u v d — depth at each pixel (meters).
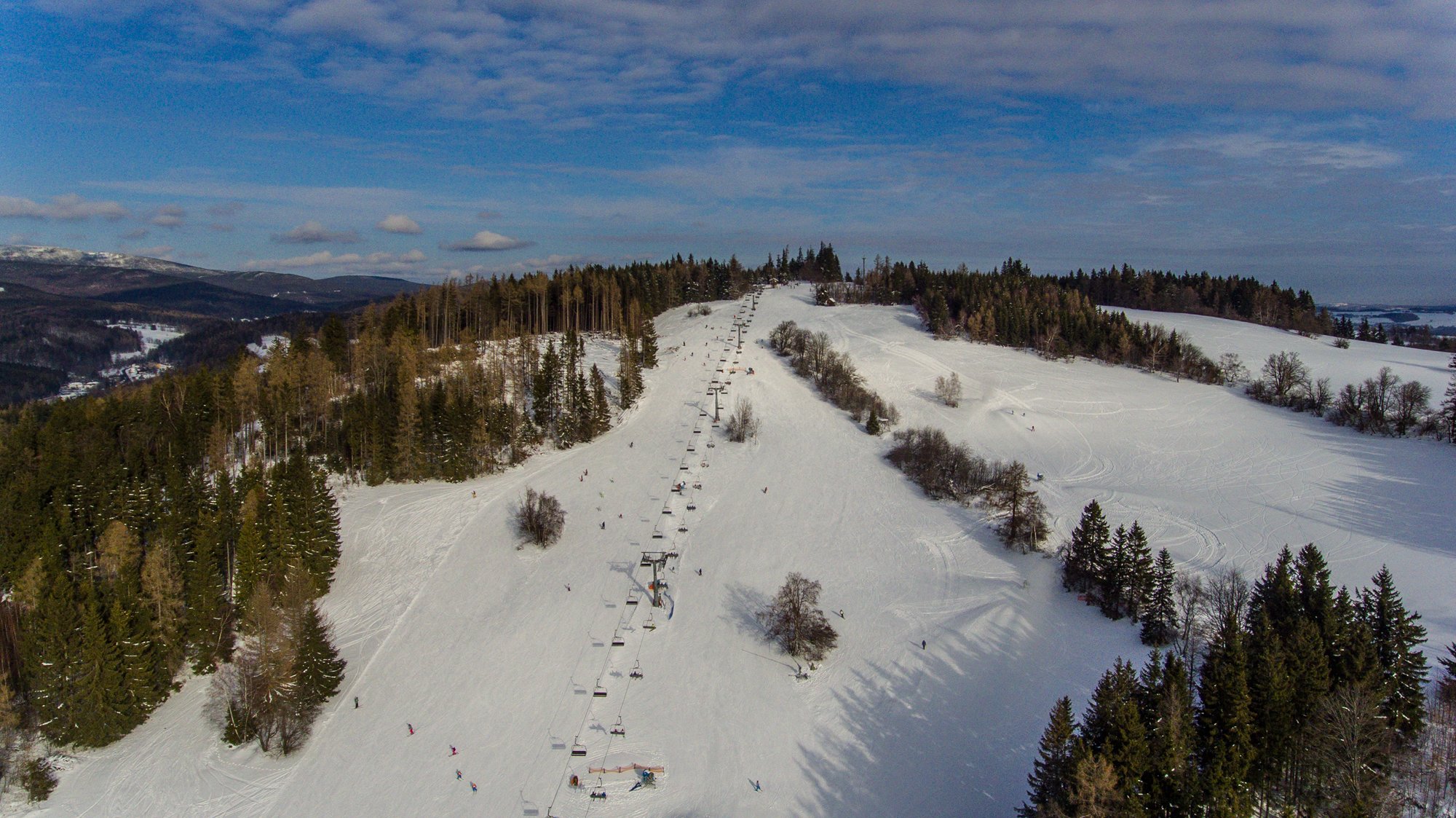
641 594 92.25
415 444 121.19
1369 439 152.50
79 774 64.81
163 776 64.69
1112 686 53.59
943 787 61.16
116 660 67.94
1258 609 66.56
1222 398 182.12
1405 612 63.12
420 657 80.94
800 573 97.19
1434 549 104.19
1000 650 77.81
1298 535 109.06
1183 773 49.03
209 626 76.00
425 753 67.62
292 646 69.19
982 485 121.69
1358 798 46.41
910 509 117.06
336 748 68.38
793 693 74.62
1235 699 51.84
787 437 144.38
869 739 67.50
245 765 66.25
